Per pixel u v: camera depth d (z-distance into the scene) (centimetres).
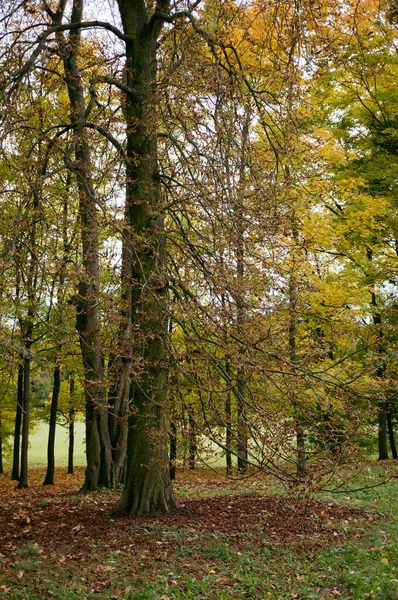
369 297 1339
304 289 728
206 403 710
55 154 973
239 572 721
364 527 955
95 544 810
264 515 1004
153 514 973
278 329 690
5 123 714
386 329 1003
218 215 656
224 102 701
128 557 750
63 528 923
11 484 2006
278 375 682
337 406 648
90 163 855
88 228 861
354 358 1232
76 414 2236
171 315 754
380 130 1628
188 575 696
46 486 1892
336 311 1308
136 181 945
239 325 662
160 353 961
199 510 1043
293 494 617
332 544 857
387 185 1636
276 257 708
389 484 1320
